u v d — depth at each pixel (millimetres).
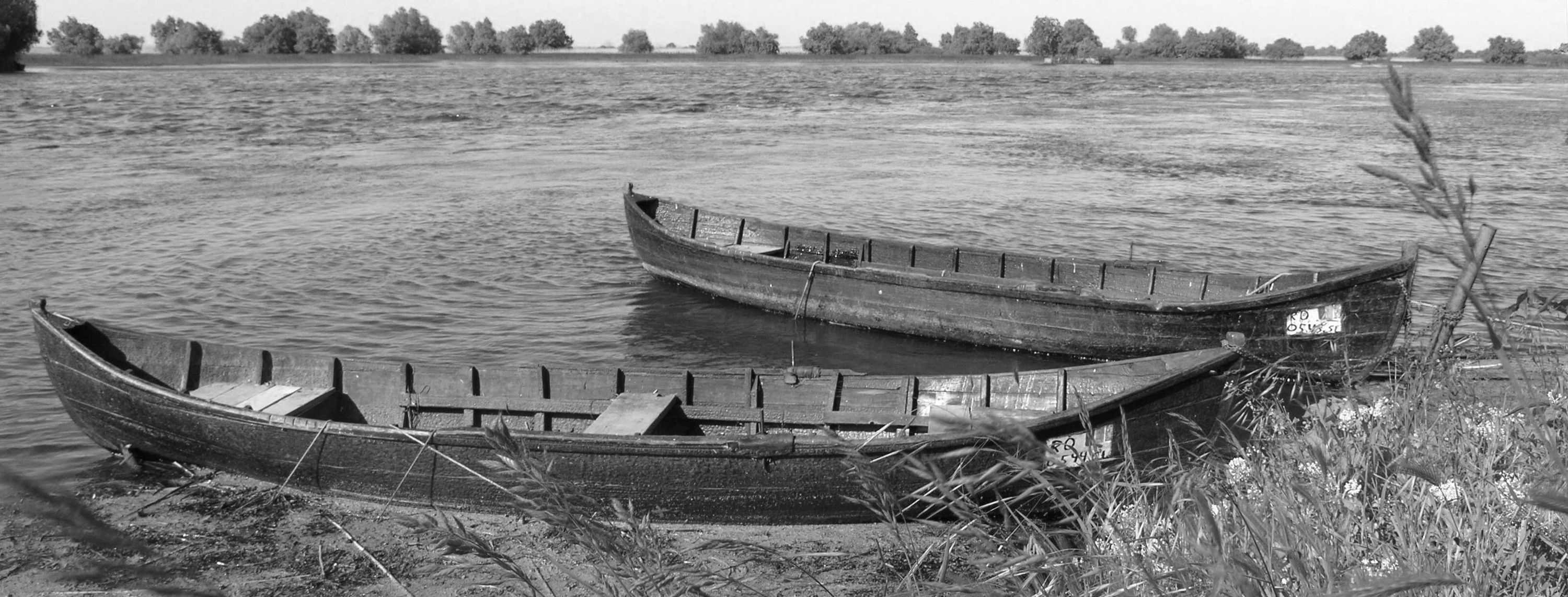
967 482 4281
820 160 37812
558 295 19047
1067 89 82500
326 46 149625
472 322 17375
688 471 9094
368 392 11305
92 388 10820
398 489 9656
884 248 18625
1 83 75562
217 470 10500
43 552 8156
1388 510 4555
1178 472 5902
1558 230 23859
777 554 5270
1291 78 106000
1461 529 4266
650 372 10953
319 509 9719
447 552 4086
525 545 8703
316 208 26781
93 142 40062
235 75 91688
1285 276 15000
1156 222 25906
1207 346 14078
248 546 8961
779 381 10836
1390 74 2475
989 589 4305
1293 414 10789
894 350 16125
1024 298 15219
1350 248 22906
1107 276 16703
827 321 17281
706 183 32156
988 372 15109
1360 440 5328
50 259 20828
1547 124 50219
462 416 11148
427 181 31828
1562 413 5195
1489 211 26375
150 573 2105
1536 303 8016
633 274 20594
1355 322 13438
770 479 9000
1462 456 4875
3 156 35688
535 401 10961
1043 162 37000
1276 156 38562
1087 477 4918
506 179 32500
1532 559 4184
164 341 11625
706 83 87750
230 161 35469
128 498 10008
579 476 9180
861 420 10531
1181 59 176625
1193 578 3949
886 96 73000
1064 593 4445
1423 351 7645
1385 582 2393
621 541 4125
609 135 45812
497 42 167625
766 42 173875
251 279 19625
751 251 19469
